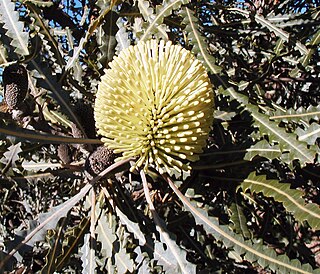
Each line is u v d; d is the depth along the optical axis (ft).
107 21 0.94
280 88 1.70
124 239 0.87
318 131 0.79
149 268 0.84
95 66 1.10
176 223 1.07
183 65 0.73
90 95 1.03
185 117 0.71
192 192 0.85
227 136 1.00
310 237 1.31
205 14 1.59
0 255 0.77
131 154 0.74
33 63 0.88
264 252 0.74
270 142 0.80
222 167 0.84
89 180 0.86
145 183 0.84
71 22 1.57
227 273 1.24
